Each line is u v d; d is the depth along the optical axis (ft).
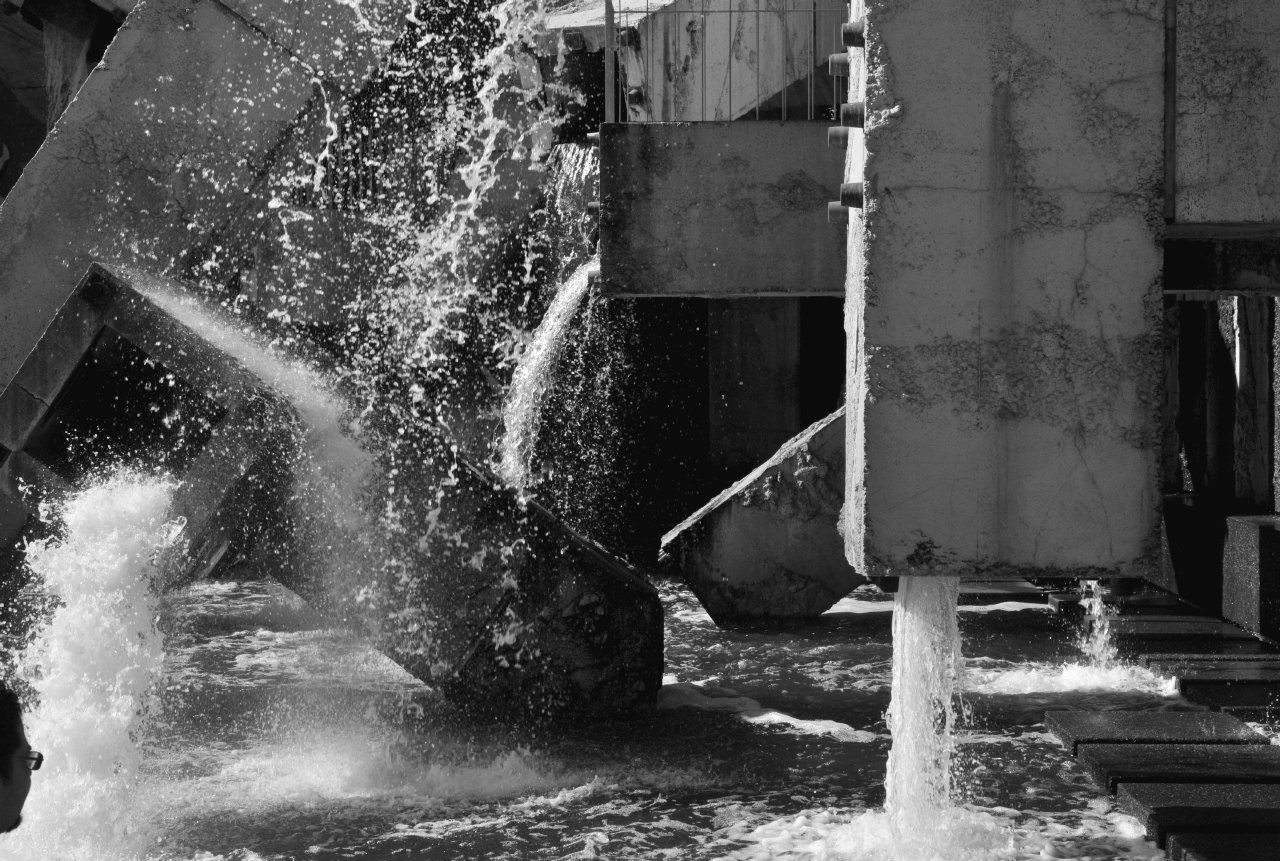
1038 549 14.99
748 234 31.76
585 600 28.99
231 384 27.45
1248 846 19.31
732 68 49.03
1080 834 21.16
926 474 15.05
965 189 14.89
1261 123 14.98
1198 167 15.02
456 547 28.58
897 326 14.99
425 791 24.12
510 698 28.91
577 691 29.12
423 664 28.66
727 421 66.28
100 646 26.25
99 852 20.89
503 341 47.34
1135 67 14.79
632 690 29.30
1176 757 24.49
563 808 23.06
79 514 26.63
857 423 16.17
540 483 55.93
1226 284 16.69
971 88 14.85
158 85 33.22
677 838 21.39
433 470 28.40
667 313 66.74
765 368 64.64
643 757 26.20
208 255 33.86
